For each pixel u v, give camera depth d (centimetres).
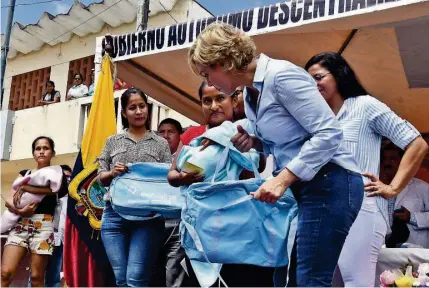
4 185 1368
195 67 244
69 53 1448
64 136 1275
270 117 232
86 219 417
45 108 1318
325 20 377
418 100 560
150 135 378
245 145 264
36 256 434
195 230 258
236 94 331
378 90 557
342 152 232
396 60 498
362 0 363
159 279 363
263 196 220
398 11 357
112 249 343
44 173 441
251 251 254
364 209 285
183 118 1004
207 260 254
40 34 1446
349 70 310
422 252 307
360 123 299
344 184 225
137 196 333
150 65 521
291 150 233
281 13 398
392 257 312
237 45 231
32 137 1328
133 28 1332
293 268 249
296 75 226
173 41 454
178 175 283
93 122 460
